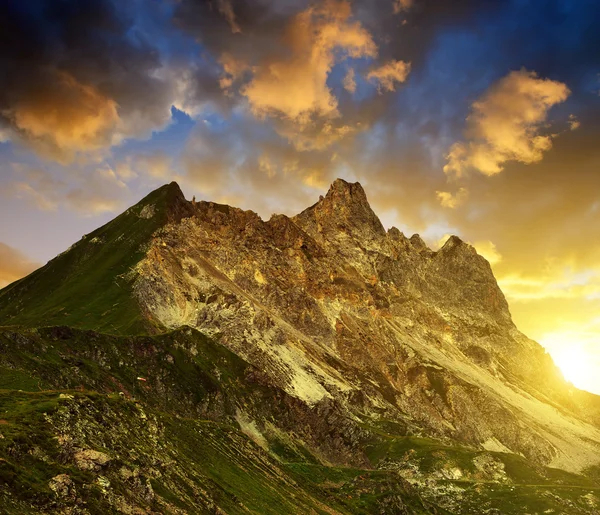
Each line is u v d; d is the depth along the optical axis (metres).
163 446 172.75
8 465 114.06
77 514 114.19
